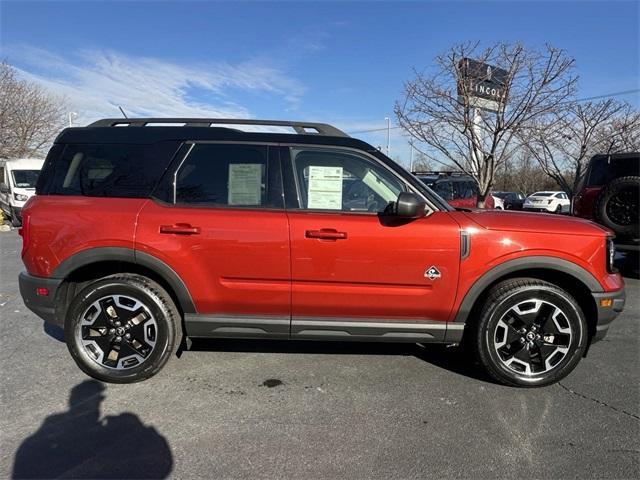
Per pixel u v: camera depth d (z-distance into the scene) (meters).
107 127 3.51
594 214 6.87
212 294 3.29
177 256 3.24
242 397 3.21
